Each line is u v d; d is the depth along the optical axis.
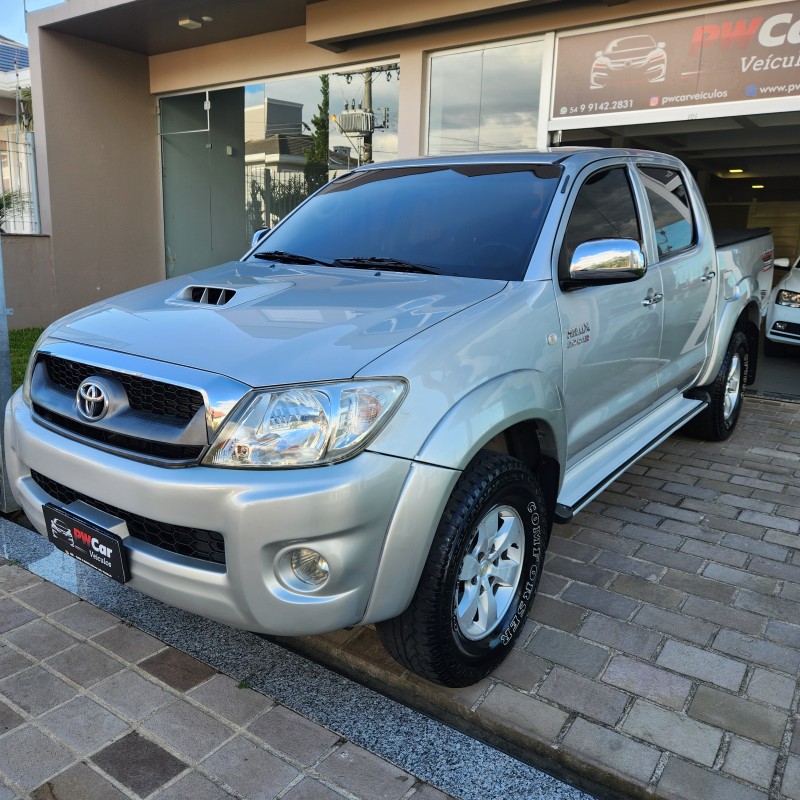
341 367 2.00
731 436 5.29
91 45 10.05
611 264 2.70
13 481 2.61
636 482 4.32
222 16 8.52
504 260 2.79
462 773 2.05
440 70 7.63
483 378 2.23
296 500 1.87
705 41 6.01
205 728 2.21
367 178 3.67
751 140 10.52
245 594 1.95
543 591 3.04
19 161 10.12
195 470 1.97
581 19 6.50
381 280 2.73
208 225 10.67
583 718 2.27
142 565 2.12
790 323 7.58
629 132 8.34
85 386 2.23
